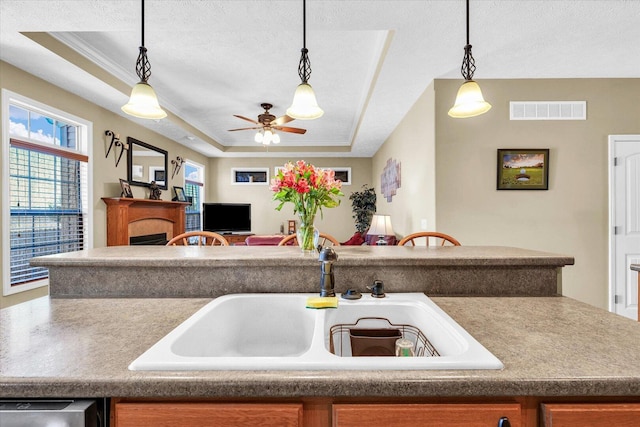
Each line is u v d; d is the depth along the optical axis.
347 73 3.43
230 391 0.67
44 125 3.18
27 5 1.94
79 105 3.53
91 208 3.70
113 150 4.09
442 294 1.32
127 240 4.12
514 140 3.19
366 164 7.46
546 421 0.67
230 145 6.86
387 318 1.20
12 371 0.69
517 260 1.30
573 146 3.20
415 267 1.33
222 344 1.18
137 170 4.60
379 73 2.98
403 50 2.54
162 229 5.12
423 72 2.96
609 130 3.20
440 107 3.16
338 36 2.70
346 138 6.46
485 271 1.33
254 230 7.44
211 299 1.27
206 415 0.68
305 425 0.70
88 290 1.33
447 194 3.19
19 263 2.91
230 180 7.42
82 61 2.90
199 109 4.64
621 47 2.58
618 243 3.19
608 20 2.19
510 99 3.20
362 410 0.67
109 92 3.41
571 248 3.19
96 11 2.00
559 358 0.75
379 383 0.66
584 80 3.19
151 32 2.63
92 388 0.66
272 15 2.05
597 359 0.74
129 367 0.70
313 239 1.61
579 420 0.67
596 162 3.19
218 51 2.97
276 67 3.30
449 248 1.69
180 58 3.11
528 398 0.69
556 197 3.19
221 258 1.32
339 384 0.66
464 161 3.19
